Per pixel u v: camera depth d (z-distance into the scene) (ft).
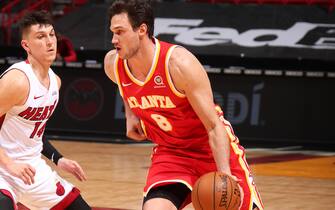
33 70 29.19
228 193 24.09
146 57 25.95
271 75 86.79
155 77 26.08
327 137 86.02
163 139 28.35
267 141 86.69
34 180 30.12
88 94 90.38
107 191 51.93
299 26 93.35
